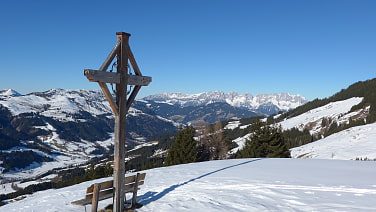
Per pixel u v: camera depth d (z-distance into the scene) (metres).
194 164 18.62
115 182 7.74
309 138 112.50
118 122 7.71
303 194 8.94
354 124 113.62
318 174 12.45
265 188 9.79
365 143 61.88
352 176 11.88
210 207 7.89
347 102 169.75
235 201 8.39
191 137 35.94
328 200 8.21
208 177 12.38
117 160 7.71
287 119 188.50
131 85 8.05
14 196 104.88
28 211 9.43
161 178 13.16
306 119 159.75
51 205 9.91
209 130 40.62
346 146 64.69
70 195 11.55
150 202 8.75
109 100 7.43
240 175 12.48
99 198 7.38
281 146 36.88
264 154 37.50
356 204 7.78
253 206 7.87
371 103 137.88
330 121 137.62
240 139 125.44
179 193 9.66
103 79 7.10
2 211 10.20
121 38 7.66
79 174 143.88
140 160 116.62
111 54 7.38
